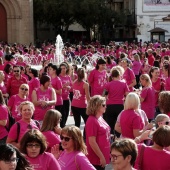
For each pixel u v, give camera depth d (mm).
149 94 12938
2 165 5844
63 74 15938
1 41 53594
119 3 71062
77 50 38156
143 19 63688
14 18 56250
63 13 58031
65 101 16000
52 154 7746
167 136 7117
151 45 37844
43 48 44969
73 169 7383
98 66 15789
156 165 7152
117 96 13633
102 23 61094
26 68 18391
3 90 15305
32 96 12703
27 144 7145
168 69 15383
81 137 7551
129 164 6363
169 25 62781
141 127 9758
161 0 62938
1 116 10500
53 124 8922
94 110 8930
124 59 17469
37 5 58750
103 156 8852
